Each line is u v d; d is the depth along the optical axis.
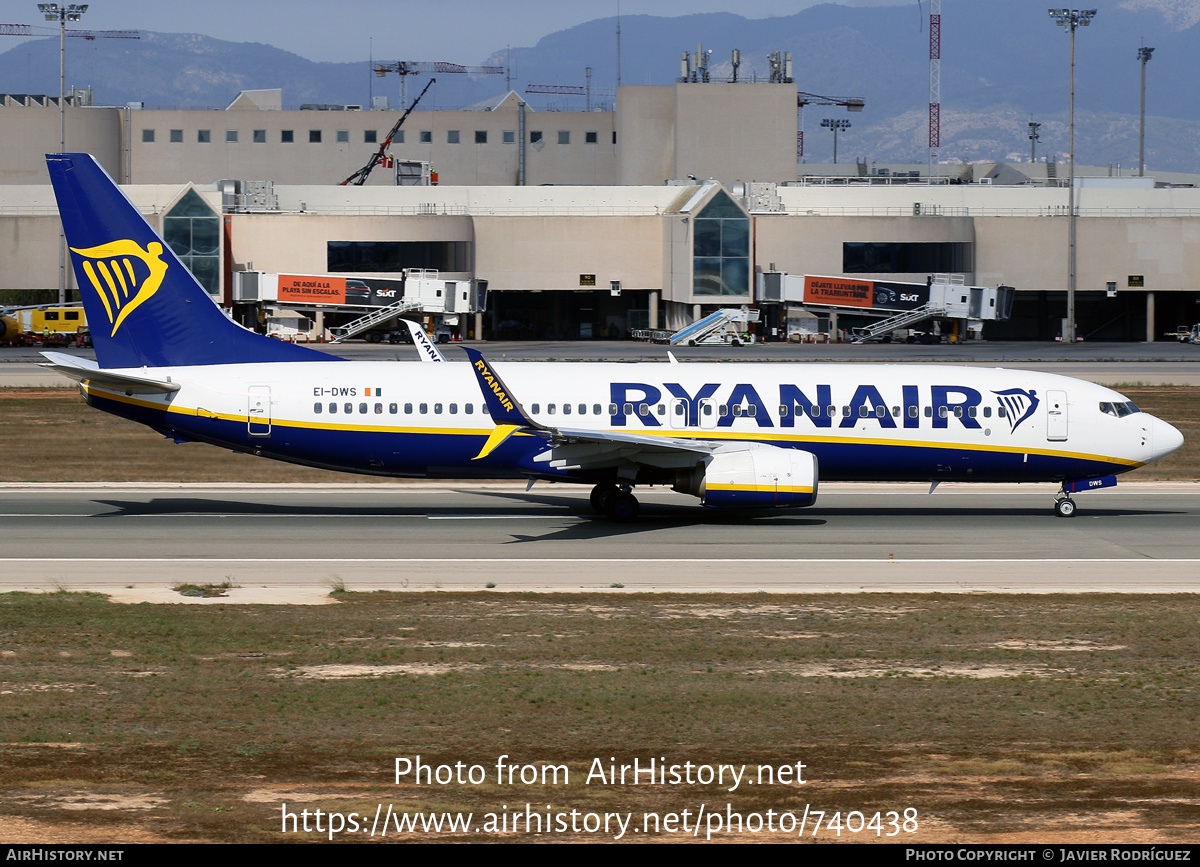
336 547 156.88
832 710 94.12
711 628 118.50
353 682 99.94
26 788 75.25
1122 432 179.12
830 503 196.00
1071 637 116.38
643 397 175.75
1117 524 178.38
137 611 122.44
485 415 173.75
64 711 91.56
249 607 124.81
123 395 173.88
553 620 120.75
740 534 168.38
